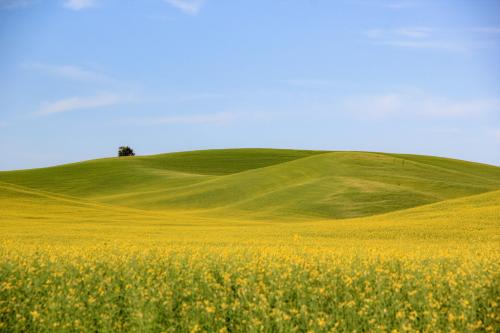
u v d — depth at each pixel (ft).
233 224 165.48
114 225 142.51
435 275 41.70
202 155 553.23
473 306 36.22
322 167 373.20
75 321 35.70
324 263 46.32
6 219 149.07
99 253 53.67
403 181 338.95
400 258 49.49
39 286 41.73
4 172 498.69
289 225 140.97
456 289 39.14
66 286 40.86
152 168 489.26
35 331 36.01
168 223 163.43
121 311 38.70
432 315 35.58
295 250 58.29
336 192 292.81
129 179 443.73
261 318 35.60
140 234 105.91
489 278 41.37
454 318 34.42
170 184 415.03
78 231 112.37
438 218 134.21
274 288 39.93
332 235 104.88
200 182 401.49
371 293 39.24
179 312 37.32
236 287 41.60
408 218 143.13
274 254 51.29
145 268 45.52
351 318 35.29
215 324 35.65
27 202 202.08
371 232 107.76
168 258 49.08
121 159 532.73
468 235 100.89
